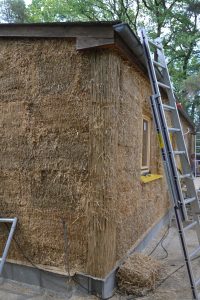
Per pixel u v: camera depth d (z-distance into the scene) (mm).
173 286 3480
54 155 3320
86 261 3203
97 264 3125
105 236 3109
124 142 3555
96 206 3119
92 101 3131
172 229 6086
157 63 3588
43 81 3359
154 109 3332
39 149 3396
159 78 4094
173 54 19766
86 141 3184
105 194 3102
